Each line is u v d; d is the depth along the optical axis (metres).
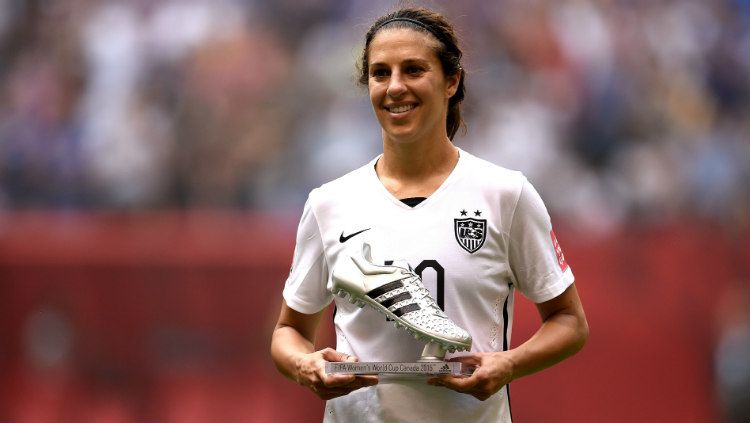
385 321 10.79
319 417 26.56
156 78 40.72
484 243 10.80
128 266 28.33
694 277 28.70
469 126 38.34
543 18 40.72
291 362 11.05
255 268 27.88
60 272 28.44
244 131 38.97
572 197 37.34
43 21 42.50
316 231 11.30
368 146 37.78
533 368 10.76
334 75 40.00
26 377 28.22
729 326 28.48
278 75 40.53
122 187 38.31
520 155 37.75
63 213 31.73
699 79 41.72
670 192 37.75
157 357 27.91
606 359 27.25
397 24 10.86
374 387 10.88
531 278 11.05
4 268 28.61
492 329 10.93
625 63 40.97
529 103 39.09
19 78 41.41
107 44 41.47
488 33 40.16
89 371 28.14
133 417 27.80
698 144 39.59
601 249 28.39
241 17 41.88
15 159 39.19
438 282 10.70
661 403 27.28
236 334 27.70
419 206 10.90
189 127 39.19
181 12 41.81
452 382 10.07
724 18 42.88
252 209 37.66
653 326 27.95
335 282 10.51
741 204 38.12
